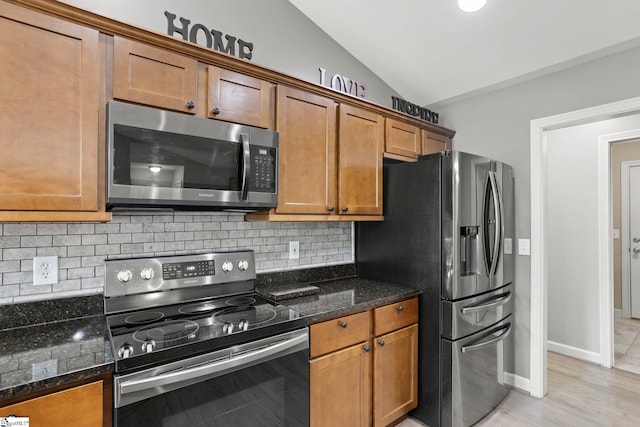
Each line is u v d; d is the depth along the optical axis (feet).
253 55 7.05
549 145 11.05
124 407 3.54
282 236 7.43
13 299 4.63
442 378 6.73
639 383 8.80
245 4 6.96
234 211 6.20
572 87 7.67
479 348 6.96
